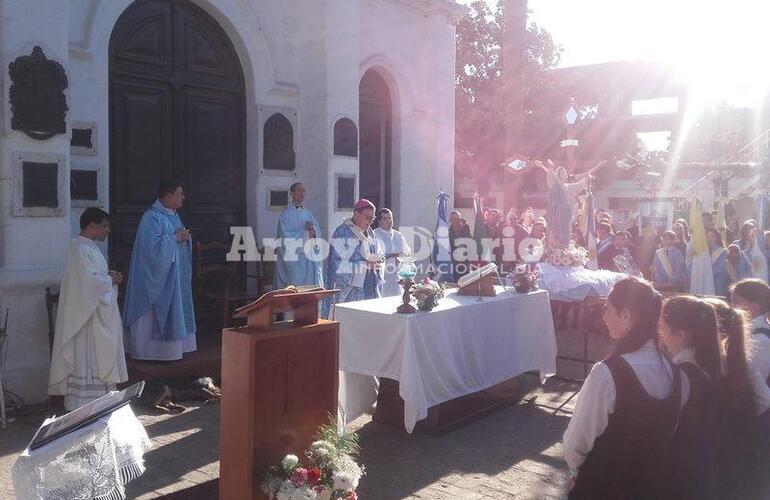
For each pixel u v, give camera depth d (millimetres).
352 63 10000
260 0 9195
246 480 3674
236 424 3711
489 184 28141
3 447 5441
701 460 2645
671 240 10969
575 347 9594
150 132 8250
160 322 6969
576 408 2680
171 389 6684
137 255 6992
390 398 6188
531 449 5641
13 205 6410
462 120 27281
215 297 8102
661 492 2551
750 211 19047
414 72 12086
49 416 6207
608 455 2584
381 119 11867
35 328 6582
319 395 4062
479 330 6371
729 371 2971
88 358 6078
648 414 2543
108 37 7531
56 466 3307
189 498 4629
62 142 6688
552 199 9211
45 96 6520
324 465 3699
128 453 3691
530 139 28828
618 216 27031
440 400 5828
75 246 6066
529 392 7371
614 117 31703
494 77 27828
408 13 11859
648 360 2656
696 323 2848
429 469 5176
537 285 7793
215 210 9055
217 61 8992
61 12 6605
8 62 6309
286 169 9656
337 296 7668
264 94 9344
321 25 9641
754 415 3068
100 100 7469
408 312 5711
